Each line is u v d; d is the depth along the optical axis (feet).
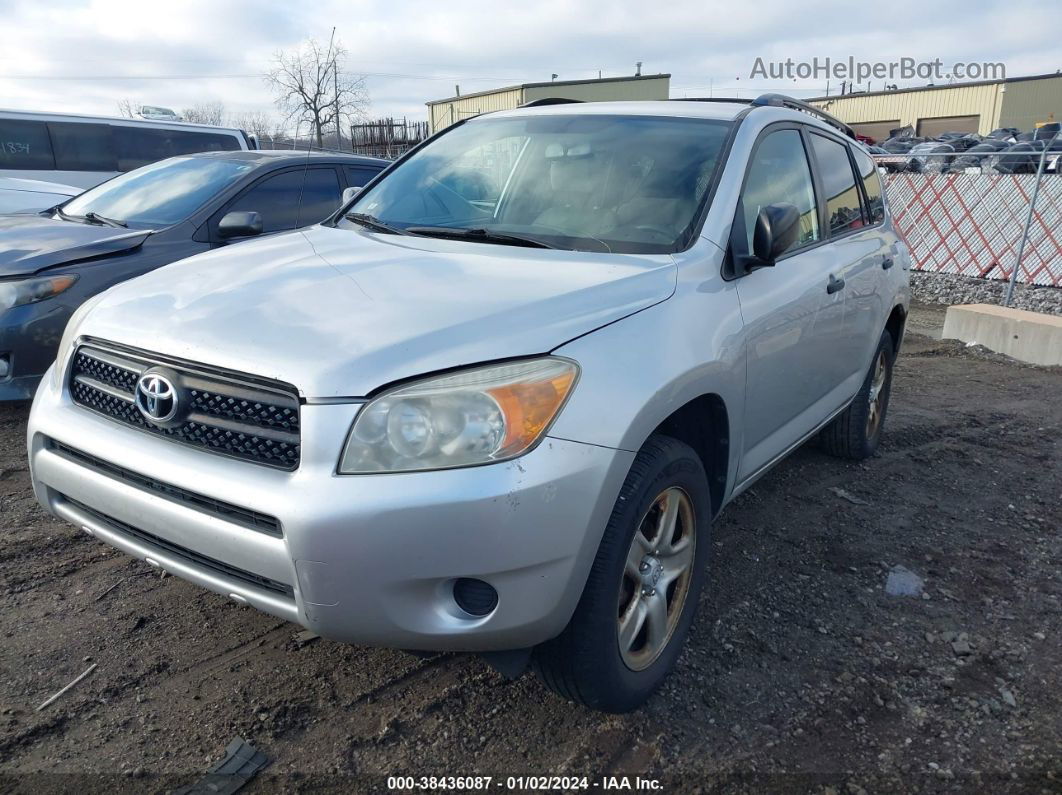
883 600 10.91
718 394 8.82
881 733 8.36
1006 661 9.67
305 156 20.47
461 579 6.81
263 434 6.83
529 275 8.44
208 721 8.09
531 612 6.83
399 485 6.44
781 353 10.46
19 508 12.50
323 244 10.14
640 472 7.62
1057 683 9.28
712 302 9.02
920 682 9.19
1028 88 134.21
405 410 6.59
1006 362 26.12
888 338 15.66
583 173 10.73
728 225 9.75
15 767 7.39
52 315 15.14
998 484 15.19
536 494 6.63
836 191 13.52
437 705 8.47
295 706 8.34
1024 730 8.48
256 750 7.72
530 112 12.55
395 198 11.73
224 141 55.67
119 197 19.51
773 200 11.18
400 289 8.00
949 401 20.89
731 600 10.68
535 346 7.08
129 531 7.86
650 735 8.18
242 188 18.67
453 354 6.83
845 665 9.43
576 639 7.40
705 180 10.13
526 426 6.72
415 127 101.35
